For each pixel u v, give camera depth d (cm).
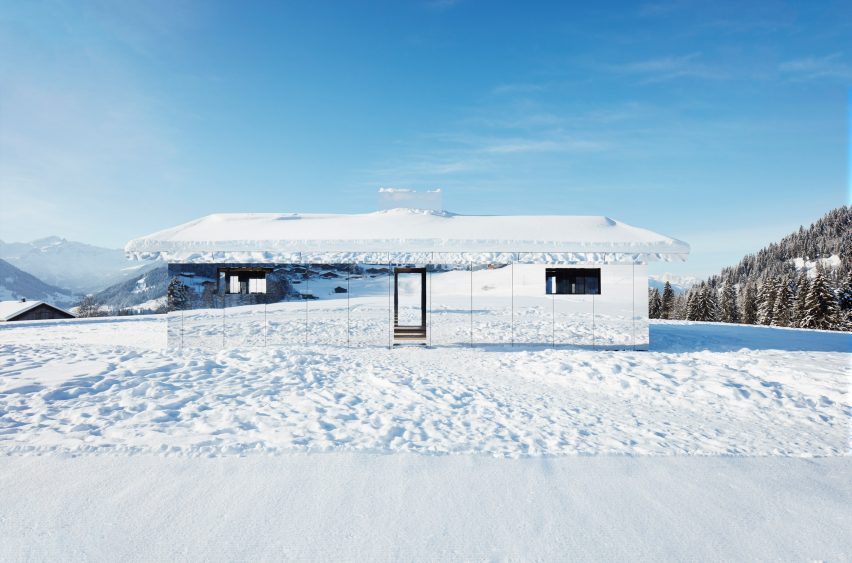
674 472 425
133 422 557
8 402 634
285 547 307
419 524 335
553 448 482
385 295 1224
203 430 526
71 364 914
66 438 496
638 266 1204
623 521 342
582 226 1393
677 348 1221
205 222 1441
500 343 1220
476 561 295
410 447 477
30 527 329
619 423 580
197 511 350
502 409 639
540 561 295
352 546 309
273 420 568
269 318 1216
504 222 1433
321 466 427
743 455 469
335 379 827
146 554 300
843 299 4638
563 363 970
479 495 377
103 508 353
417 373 882
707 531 330
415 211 1570
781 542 318
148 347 1237
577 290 1216
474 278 1227
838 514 354
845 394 718
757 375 870
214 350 1153
